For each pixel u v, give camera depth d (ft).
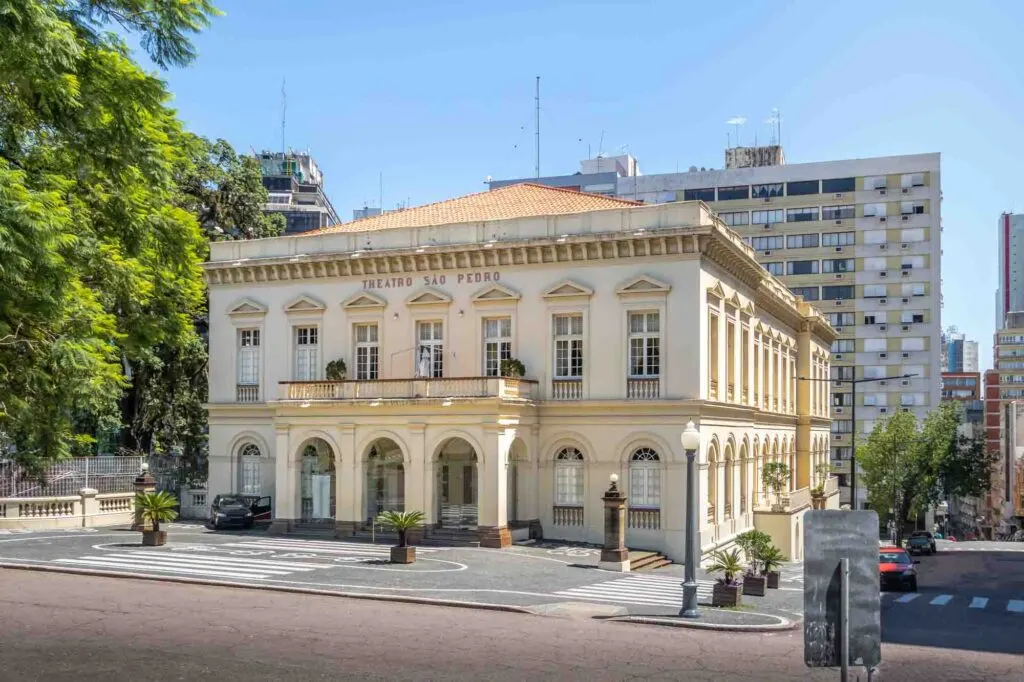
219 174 174.40
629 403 122.21
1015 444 385.29
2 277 42.98
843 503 329.52
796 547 147.13
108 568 89.92
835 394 331.16
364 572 92.43
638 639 65.57
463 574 93.81
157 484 152.87
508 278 129.80
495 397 117.50
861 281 328.08
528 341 128.26
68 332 53.01
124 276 57.00
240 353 145.38
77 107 48.47
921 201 324.19
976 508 443.32
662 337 121.90
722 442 132.05
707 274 124.47
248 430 143.64
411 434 122.21
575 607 77.77
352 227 146.30
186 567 92.43
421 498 121.39
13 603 71.56
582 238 123.75
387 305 135.23
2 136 49.26
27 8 42.04
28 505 128.98
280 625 65.72
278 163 442.91
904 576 112.57
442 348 132.57
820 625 29.22
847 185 330.13
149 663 53.98
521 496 126.93
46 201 44.88
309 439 129.59
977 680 56.49
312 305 139.13
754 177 339.16
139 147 53.72
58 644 58.03
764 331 163.32
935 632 76.59
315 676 52.16
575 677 53.72
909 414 257.14
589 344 125.39
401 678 52.24
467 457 129.39
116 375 58.13
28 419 53.98
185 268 61.98
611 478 106.52
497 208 141.49
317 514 131.44
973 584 127.75
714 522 128.47
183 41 53.16
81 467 140.87
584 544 122.62
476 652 59.16
